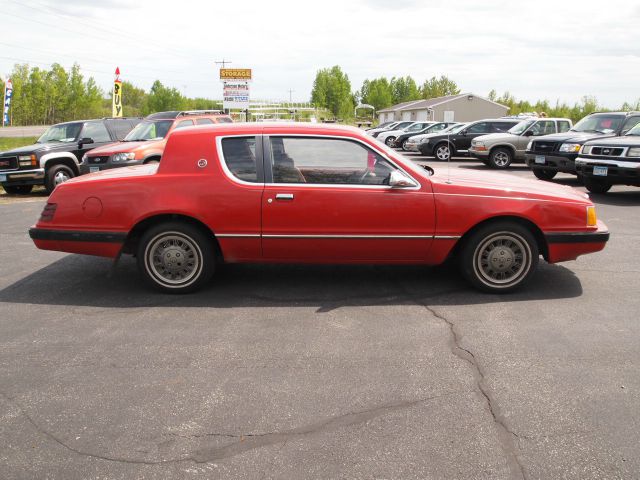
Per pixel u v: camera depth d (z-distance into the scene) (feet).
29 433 9.33
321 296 16.33
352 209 15.70
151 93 293.64
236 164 15.87
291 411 9.96
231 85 112.27
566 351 12.44
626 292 16.62
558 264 19.81
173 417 9.79
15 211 33.65
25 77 246.27
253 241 15.90
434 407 10.07
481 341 13.00
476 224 16.08
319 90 272.72
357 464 8.43
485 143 60.75
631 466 8.38
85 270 19.40
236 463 8.48
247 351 12.53
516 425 9.48
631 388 10.75
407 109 229.86
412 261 16.33
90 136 45.09
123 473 8.27
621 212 30.45
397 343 12.92
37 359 12.18
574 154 42.83
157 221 16.28
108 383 11.07
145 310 15.25
